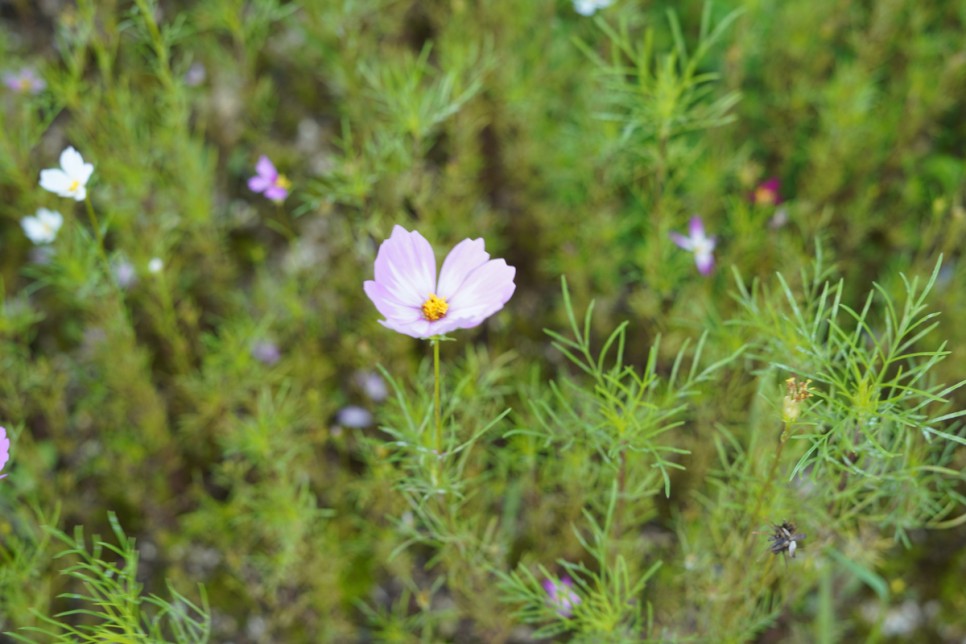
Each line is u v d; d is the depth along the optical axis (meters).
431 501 1.19
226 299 1.40
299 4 1.46
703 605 1.21
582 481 1.22
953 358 1.31
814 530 1.17
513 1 1.46
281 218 1.45
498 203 1.47
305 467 1.32
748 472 1.18
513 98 1.41
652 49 1.49
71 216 1.33
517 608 1.28
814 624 1.29
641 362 1.39
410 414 1.15
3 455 1.09
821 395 1.06
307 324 1.37
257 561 1.29
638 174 1.42
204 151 1.47
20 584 1.21
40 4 1.54
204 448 1.36
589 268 1.40
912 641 1.30
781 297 1.29
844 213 1.43
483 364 1.37
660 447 1.10
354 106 1.42
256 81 1.53
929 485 1.29
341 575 1.32
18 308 1.34
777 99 1.45
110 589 1.09
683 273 1.33
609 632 1.15
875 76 1.47
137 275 1.36
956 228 1.31
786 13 1.46
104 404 1.35
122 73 1.47
